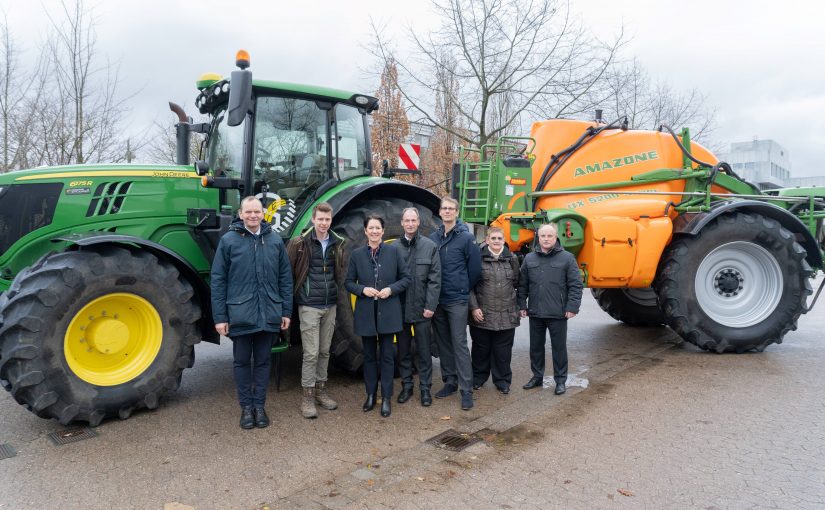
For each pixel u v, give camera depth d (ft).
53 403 12.18
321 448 11.91
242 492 10.02
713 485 10.03
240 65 13.57
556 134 20.57
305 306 13.84
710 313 19.38
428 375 14.76
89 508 9.45
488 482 10.32
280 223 16.24
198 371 17.66
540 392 15.65
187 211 15.61
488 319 15.38
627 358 19.13
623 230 18.62
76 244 13.07
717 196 20.58
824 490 9.78
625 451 11.55
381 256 13.98
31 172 14.30
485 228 20.42
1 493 9.92
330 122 17.20
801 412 13.48
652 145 20.86
